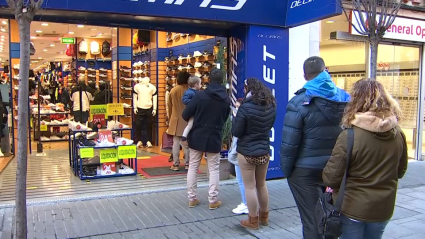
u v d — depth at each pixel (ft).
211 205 17.40
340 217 8.95
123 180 22.09
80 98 33.91
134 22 20.83
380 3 18.28
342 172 8.71
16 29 30.22
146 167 25.61
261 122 14.19
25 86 11.11
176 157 24.52
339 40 25.79
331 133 11.13
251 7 20.81
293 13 21.29
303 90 11.45
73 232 14.57
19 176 11.35
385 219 8.58
